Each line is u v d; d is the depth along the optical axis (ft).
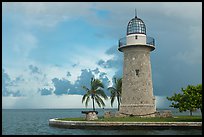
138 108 181.57
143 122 140.36
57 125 158.92
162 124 139.33
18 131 156.97
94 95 213.46
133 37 187.21
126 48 189.98
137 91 183.52
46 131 143.74
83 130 142.72
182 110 156.97
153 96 192.24
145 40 187.73
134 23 189.78
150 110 182.29
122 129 140.67
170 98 167.53
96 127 143.54
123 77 190.90
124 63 191.42
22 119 336.90
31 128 175.22
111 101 235.61
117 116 183.01
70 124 150.61
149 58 192.13
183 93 163.63
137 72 185.47
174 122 139.95
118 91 234.79
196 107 150.71
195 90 156.97
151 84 190.39
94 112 163.12
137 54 187.01
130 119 158.51
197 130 137.80
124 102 186.39
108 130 140.87
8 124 228.22
